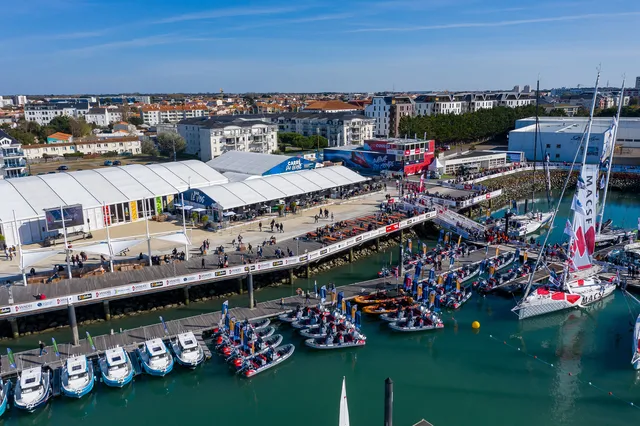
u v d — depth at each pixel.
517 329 62.62
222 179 113.19
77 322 62.62
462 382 51.69
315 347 57.22
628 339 60.28
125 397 50.38
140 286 62.19
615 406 47.78
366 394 49.72
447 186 130.75
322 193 116.69
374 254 89.62
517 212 121.44
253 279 74.19
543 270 77.62
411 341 59.97
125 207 94.56
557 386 50.94
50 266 71.88
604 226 99.19
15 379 50.91
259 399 49.31
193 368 53.09
